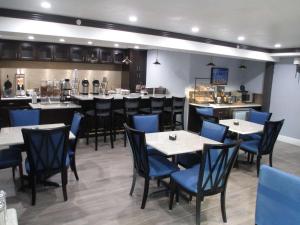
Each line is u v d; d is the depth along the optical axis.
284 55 6.40
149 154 3.42
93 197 3.20
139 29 4.38
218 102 7.17
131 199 3.19
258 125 4.76
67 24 3.78
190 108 6.93
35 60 6.90
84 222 2.67
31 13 3.52
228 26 4.05
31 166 2.82
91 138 5.80
